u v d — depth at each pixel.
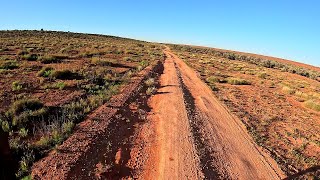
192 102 19.31
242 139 13.45
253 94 26.48
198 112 16.83
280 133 15.50
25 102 13.11
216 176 9.45
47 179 7.61
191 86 25.94
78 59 33.16
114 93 18.00
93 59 32.03
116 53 47.47
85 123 11.97
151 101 18.08
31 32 94.25
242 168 10.37
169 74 31.14
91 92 17.86
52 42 56.78
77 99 15.95
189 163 9.90
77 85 18.84
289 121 18.27
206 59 66.88
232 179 9.48
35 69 23.89
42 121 11.46
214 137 13.04
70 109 13.59
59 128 10.88
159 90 21.62
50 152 9.17
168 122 13.91
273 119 18.09
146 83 23.00
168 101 18.02
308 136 15.55
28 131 10.82
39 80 19.48
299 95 29.42
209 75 36.62
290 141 14.43
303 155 12.70
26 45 44.84
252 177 9.84
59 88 17.66
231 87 29.03
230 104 20.44
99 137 10.79
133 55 48.28
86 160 8.96
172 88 22.47
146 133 12.32
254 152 12.07
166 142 11.41
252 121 16.89
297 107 23.38
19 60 28.23
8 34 76.81
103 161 9.18
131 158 9.83
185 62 51.19
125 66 32.28
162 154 10.36
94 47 55.19
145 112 15.33
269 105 22.42
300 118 19.56
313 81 55.12
